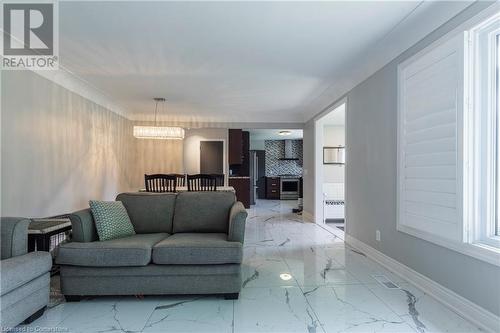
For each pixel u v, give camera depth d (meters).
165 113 6.71
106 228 2.58
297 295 2.45
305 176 6.87
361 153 3.81
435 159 2.33
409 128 2.69
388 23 2.58
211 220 3.08
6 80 2.92
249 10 2.39
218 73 3.96
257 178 11.59
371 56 3.32
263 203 9.98
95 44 3.05
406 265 2.79
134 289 2.32
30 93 3.26
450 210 2.16
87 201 4.63
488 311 1.89
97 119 5.03
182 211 3.11
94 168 4.91
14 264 1.82
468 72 2.04
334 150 7.32
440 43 2.30
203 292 2.35
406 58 2.80
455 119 2.11
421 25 2.50
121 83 4.39
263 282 2.74
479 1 1.96
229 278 2.35
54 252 2.82
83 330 1.91
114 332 1.89
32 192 3.29
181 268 2.34
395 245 2.98
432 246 2.41
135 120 6.86
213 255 2.32
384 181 3.21
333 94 4.84
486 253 1.88
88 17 2.51
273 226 5.69
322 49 3.16
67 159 4.05
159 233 2.98
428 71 2.42
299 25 2.64
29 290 1.92
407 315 2.10
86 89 4.54
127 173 6.54
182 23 2.61
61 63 3.57
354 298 2.38
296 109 6.34
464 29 2.08
